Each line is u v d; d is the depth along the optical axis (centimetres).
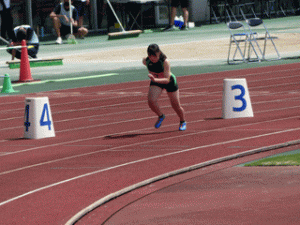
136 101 2545
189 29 6831
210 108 2256
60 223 987
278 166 1287
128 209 1046
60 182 1270
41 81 3409
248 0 8338
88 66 4112
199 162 1380
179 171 1293
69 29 6003
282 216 949
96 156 1516
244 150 1472
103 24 7625
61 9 5975
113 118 2152
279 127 1750
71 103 2584
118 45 5312
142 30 6881
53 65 4262
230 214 977
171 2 6875
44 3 7100
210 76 3234
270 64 3600
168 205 1054
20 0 6844
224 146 1538
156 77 1777
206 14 8206
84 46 5503
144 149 1568
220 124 1881
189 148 1544
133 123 2017
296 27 5772
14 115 2362
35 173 1367
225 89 1988
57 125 2070
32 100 1845
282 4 8438
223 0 7538
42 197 1158
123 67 3941
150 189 1173
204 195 1101
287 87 2681
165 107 2344
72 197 1147
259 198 1055
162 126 1919
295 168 1254
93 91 2936
